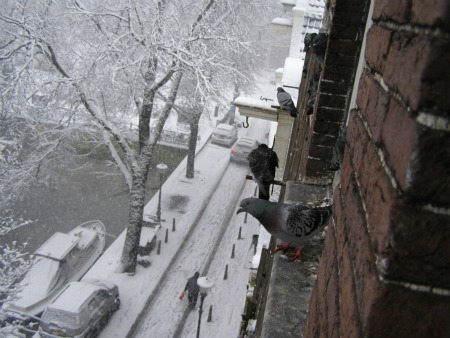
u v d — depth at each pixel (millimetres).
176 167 22609
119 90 13789
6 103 12828
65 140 15555
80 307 10484
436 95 669
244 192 20828
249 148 23156
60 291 11266
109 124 13562
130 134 16516
